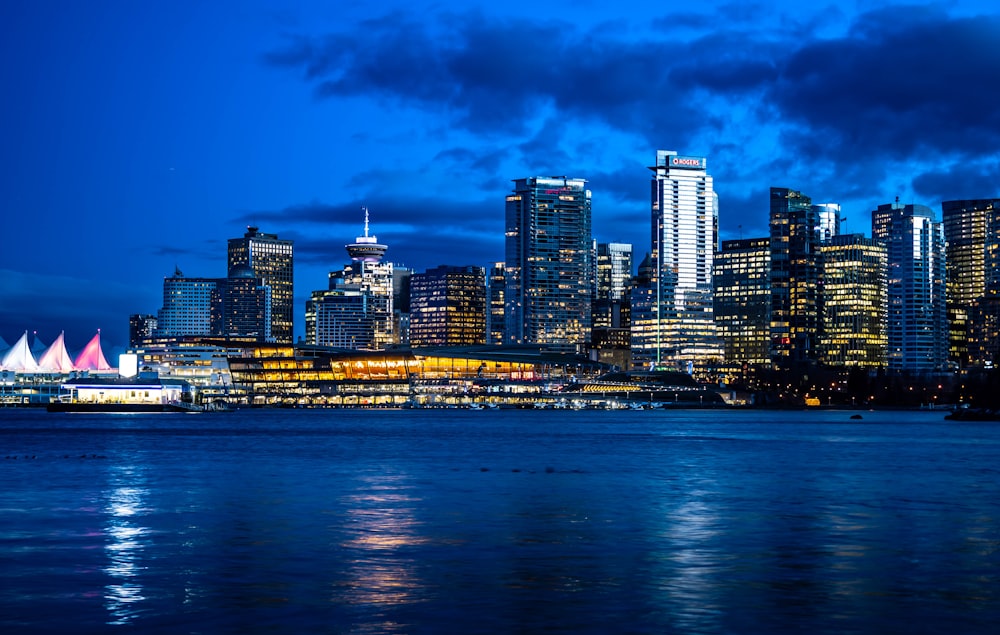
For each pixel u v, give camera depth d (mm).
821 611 50781
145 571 60844
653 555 66812
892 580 58594
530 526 80125
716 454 176125
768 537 74750
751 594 54625
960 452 183875
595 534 76000
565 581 58031
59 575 59531
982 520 84812
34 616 49406
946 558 65938
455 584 57125
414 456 165875
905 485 116688
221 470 134625
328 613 50062
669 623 48344
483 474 129625
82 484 114625
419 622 48375
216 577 59031
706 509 92062
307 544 71000
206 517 85375
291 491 107312
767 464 150500
